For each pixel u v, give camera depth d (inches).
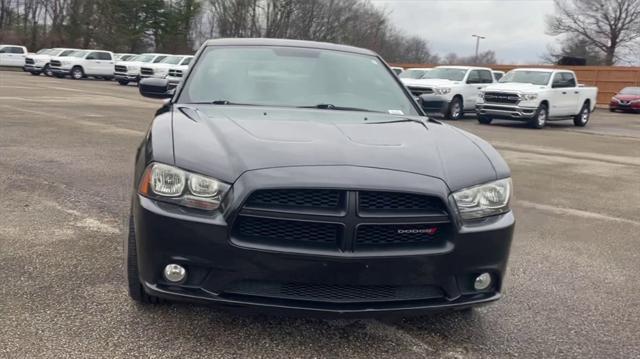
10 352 113.4
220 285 110.3
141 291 131.2
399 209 112.1
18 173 276.7
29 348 115.3
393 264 110.5
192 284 112.8
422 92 826.8
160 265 112.4
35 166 295.9
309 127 135.3
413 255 111.4
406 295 115.6
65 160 317.1
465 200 117.7
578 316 148.4
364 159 116.6
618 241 224.8
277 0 2289.6
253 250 107.9
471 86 858.8
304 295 111.7
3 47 1603.1
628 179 381.4
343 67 181.2
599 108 1445.6
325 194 109.2
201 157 114.7
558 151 522.3
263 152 116.0
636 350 131.3
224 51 179.9
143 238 114.0
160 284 113.7
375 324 135.3
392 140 131.5
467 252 116.3
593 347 131.6
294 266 108.3
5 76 1301.7
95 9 2186.3
